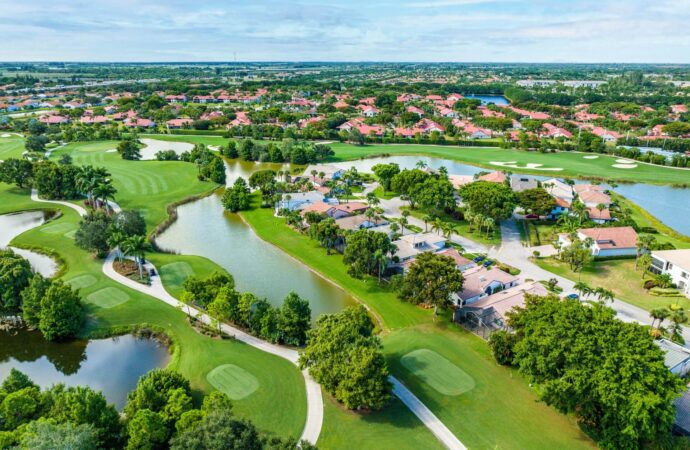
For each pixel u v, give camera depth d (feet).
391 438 184.85
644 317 275.59
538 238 396.78
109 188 423.64
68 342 258.98
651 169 634.02
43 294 261.65
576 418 194.90
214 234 421.18
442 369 227.40
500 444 182.60
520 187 510.17
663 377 168.96
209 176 574.56
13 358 249.55
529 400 207.10
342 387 192.54
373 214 408.26
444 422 193.88
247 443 149.07
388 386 196.95
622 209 462.60
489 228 418.31
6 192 501.97
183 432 160.04
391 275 331.16
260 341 251.39
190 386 213.05
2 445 151.23
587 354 177.17
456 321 272.92
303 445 153.69
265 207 480.23
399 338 255.09
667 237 399.85
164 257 355.36
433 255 284.61
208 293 269.03
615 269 337.93
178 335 258.98
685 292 301.63
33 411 175.32
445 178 517.14
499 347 227.20
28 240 383.24
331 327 215.10
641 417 159.33
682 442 172.04
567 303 205.26
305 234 407.44
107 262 343.46
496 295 285.64
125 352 251.60
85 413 170.19
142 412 170.50
